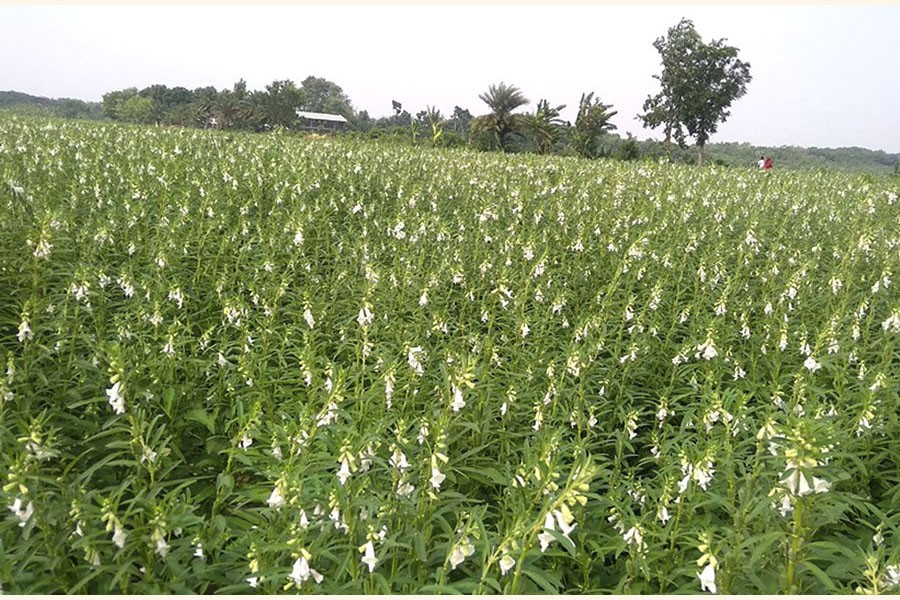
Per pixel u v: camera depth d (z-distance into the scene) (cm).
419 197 1591
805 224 1482
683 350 768
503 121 5797
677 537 466
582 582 474
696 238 1306
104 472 554
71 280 806
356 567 414
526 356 783
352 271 1041
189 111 9194
